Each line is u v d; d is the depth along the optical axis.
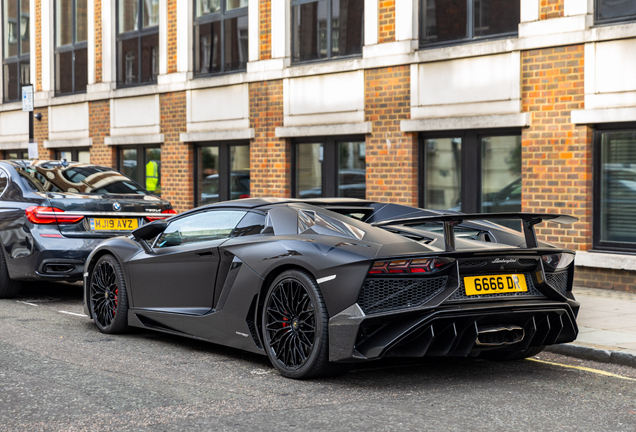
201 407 4.14
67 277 7.86
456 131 10.29
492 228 5.35
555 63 9.16
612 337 5.99
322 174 12.07
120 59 15.98
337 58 11.79
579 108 8.98
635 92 8.50
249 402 4.25
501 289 4.62
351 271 4.43
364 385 4.67
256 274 5.00
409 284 4.46
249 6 12.96
